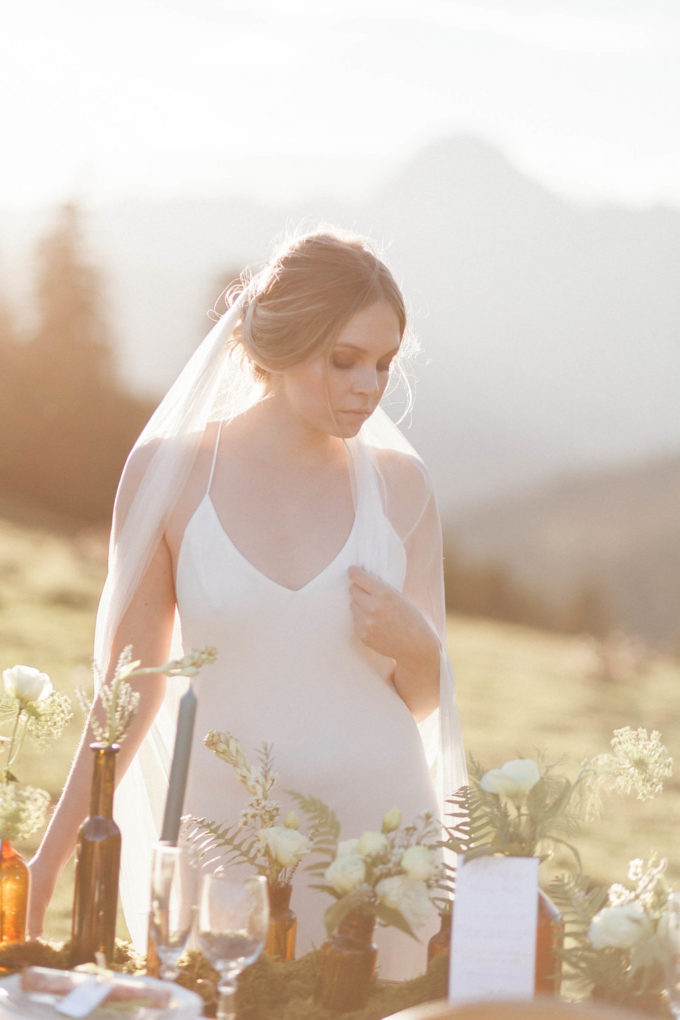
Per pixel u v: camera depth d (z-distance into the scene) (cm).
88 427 3772
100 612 272
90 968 195
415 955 254
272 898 224
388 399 299
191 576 269
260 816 228
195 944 217
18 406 3719
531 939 201
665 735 1661
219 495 274
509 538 4628
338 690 271
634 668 2158
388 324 260
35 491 3694
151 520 270
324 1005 208
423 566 297
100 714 246
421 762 278
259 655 267
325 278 257
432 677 274
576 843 1028
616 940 199
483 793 215
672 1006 190
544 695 1886
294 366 261
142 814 274
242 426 282
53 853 243
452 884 261
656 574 4225
